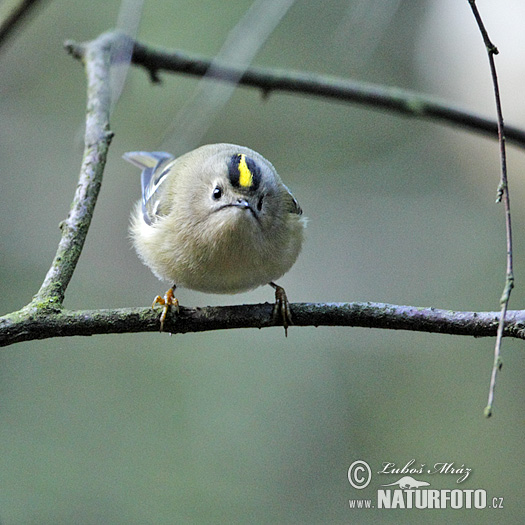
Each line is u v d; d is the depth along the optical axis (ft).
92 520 32.68
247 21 30.17
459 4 43.91
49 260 43.04
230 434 37.29
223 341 40.75
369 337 40.60
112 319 18.15
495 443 36.22
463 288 42.24
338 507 34.14
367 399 38.65
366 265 44.52
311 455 37.06
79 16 44.96
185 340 40.57
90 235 44.09
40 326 17.49
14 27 28.99
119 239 44.21
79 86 45.75
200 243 22.67
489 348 38.58
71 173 45.09
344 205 46.19
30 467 34.27
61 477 34.06
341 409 38.27
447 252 43.86
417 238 44.52
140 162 31.14
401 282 43.60
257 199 22.41
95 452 35.60
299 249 24.61
